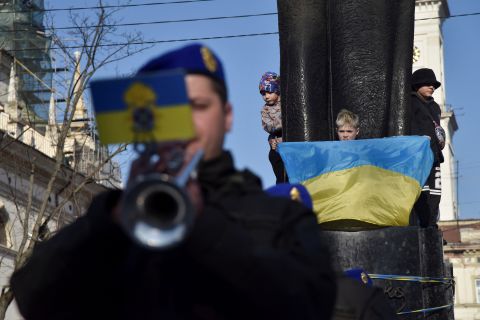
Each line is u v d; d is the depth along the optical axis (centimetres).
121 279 262
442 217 7944
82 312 268
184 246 248
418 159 762
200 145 271
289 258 258
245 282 249
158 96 254
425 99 922
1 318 1942
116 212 253
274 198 278
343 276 516
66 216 3931
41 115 4072
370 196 749
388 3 822
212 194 273
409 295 744
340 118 777
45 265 263
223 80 279
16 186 3722
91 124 2752
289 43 830
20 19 3994
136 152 257
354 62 814
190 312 259
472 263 6906
